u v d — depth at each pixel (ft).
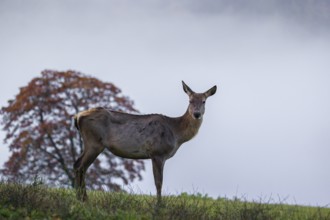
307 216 143.64
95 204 141.18
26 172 326.44
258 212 137.08
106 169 322.34
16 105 344.28
